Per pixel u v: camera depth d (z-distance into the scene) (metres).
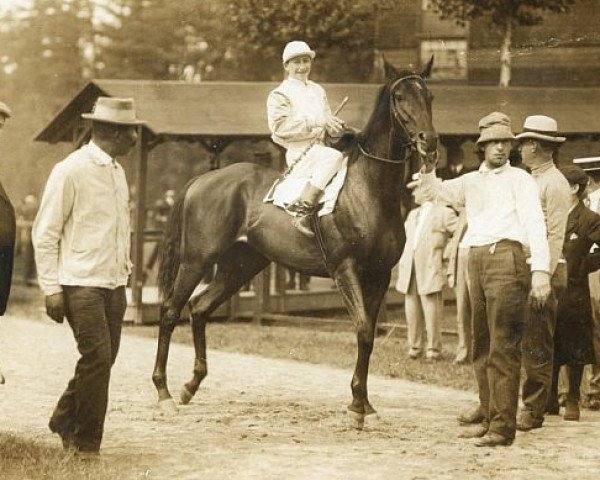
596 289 10.43
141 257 18.16
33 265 24.78
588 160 10.62
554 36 23.70
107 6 38.75
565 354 9.34
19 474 6.80
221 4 29.48
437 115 18.22
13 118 38.72
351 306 9.08
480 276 8.18
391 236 9.20
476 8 24.05
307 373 12.45
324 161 9.38
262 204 10.02
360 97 18.50
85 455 7.32
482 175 8.30
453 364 13.27
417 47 25.33
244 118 18.08
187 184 10.56
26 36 39.78
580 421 9.44
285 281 19.30
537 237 7.95
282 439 8.39
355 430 8.81
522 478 7.15
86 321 7.25
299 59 9.81
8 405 9.73
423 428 8.95
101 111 7.45
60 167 7.36
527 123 9.03
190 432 8.65
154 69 36.94
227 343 15.30
